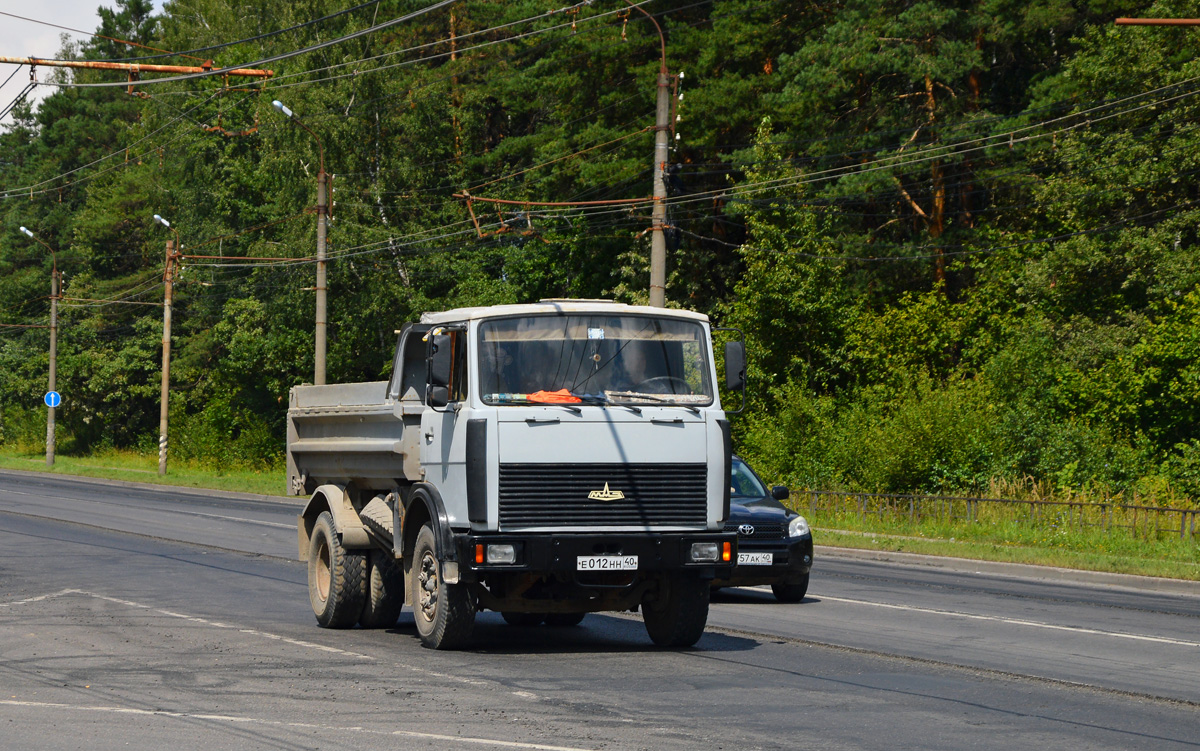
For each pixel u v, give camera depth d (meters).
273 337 92.06
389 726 12.55
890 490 47.88
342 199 84.81
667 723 12.76
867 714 13.40
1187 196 53.41
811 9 67.25
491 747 11.61
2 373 129.12
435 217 90.25
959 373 51.47
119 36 157.62
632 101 72.06
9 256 150.00
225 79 96.56
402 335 19.06
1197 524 36.22
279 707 13.56
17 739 11.98
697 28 70.31
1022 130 56.97
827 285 57.28
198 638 19.02
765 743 11.88
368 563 20.42
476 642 18.95
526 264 86.62
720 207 73.62
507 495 16.59
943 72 56.03
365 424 20.20
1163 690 15.30
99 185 138.12
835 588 27.88
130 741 11.89
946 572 33.25
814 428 51.88
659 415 17.25
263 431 94.81
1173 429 46.78
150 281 122.06
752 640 19.31
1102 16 59.31
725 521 17.55
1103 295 53.75
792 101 59.16
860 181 57.56
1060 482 44.06
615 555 16.77
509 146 81.31
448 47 94.88
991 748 11.85
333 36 87.88
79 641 18.58
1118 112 52.38
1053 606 24.84
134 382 121.50
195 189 105.62
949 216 65.06
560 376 17.14
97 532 40.88
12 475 89.69
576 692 14.55
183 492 72.62
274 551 34.97
